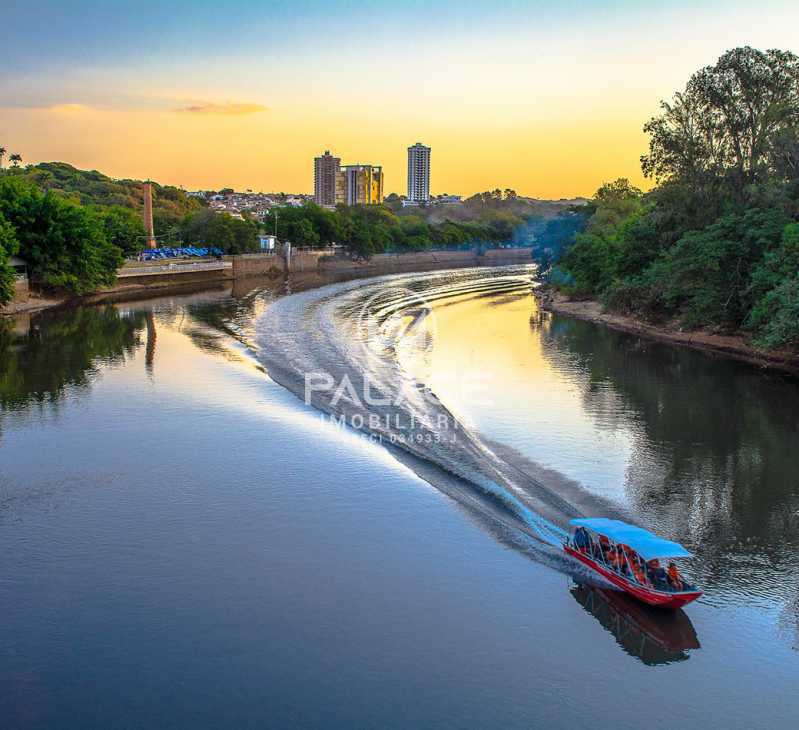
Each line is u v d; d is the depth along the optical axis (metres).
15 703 19.31
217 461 36.56
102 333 76.62
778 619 23.42
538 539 28.58
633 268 91.44
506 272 178.12
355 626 22.78
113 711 19.09
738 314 71.31
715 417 44.84
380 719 18.95
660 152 86.94
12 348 67.44
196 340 72.00
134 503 31.48
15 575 25.48
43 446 38.78
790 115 77.19
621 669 21.06
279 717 18.95
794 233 64.06
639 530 25.73
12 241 87.56
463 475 34.84
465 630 22.70
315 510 30.94
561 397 49.41
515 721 18.98
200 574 25.64
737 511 31.05
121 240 126.25
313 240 190.12
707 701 19.86
